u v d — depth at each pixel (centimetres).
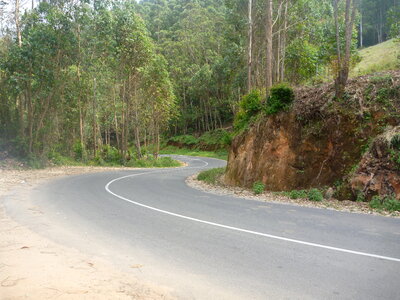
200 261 505
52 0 2445
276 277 443
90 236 641
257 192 1279
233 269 472
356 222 766
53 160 2683
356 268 475
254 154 1477
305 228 708
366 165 1070
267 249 563
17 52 2200
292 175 1287
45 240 605
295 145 1316
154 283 424
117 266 483
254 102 1631
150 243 598
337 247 572
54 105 2678
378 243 596
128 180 1736
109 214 847
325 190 1151
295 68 2512
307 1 2439
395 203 915
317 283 424
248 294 393
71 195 1149
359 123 1163
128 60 3145
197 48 6138
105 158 3434
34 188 1303
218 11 6494
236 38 3234
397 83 1165
